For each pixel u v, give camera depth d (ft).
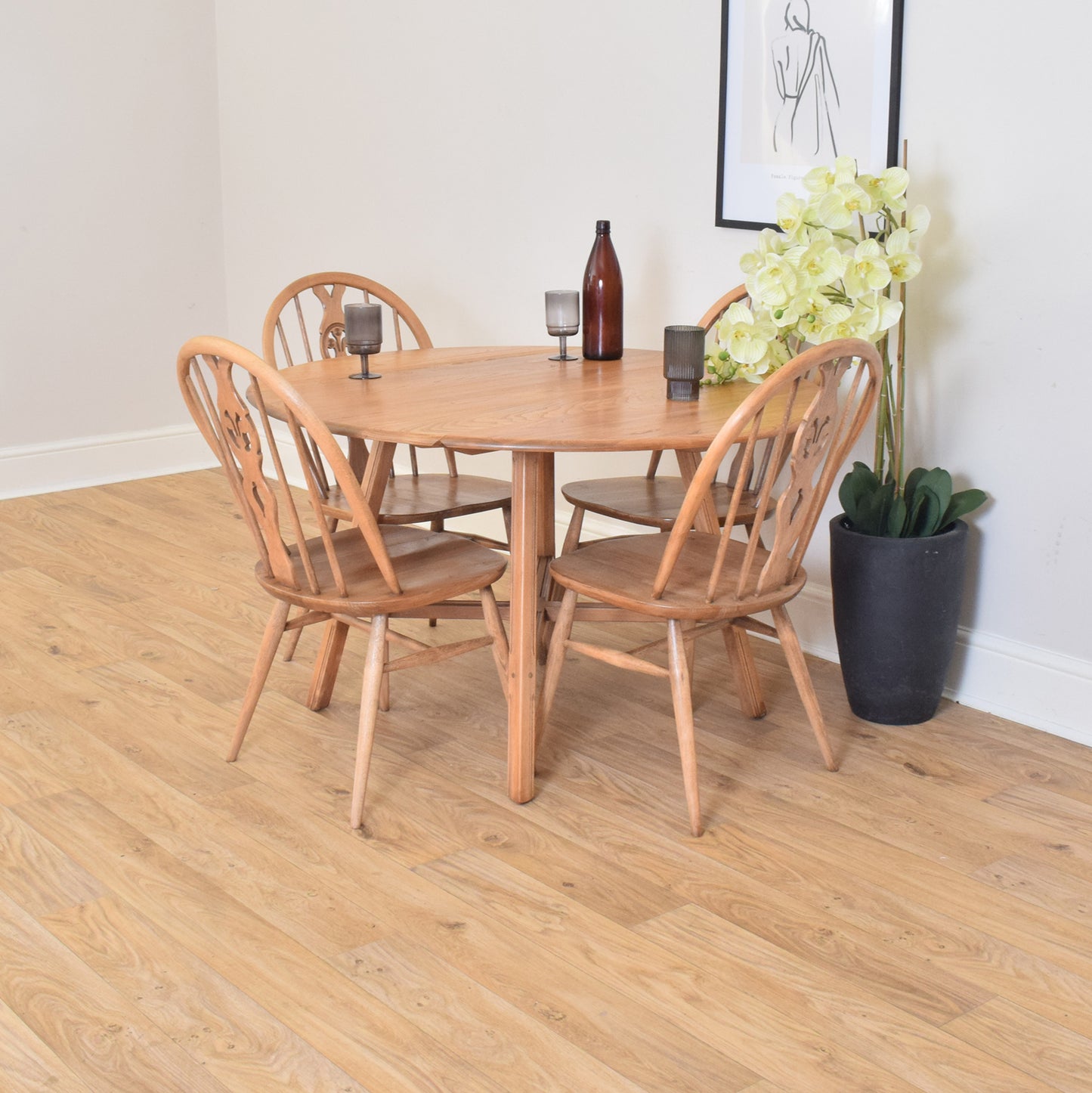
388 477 10.62
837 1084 5.66
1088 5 8.11
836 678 10.10
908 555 8.67
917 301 9.39
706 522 9.08
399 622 11.35
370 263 14.24
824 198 8.39
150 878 7.23
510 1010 6.15
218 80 15.87
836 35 9.41
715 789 8.28
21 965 6.45
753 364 8.59
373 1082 5.67
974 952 6.61
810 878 7.27
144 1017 6.08
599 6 11.14
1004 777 8.47
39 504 14.92
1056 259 8.57
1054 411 8.78
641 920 6.87
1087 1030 6.02
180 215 15.94
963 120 8.87
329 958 6.54
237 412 7.50
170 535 13.73
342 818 7.91
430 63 12.89
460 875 7.28
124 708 9.45
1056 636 9.05
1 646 10.59
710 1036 5.97
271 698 9.66
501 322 12.86
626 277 11.54
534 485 7.64
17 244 14.75
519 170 12.26
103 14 14.87
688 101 10.63
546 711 8.57
